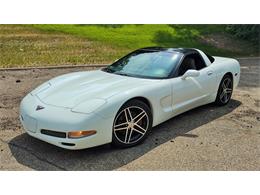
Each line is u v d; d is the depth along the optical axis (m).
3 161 4.06
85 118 3.96
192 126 5.39
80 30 16.88
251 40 17.67
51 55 11.69
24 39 14.12
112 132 4.25
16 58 10.88
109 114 4.14
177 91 5.17
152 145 4.62
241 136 5.03
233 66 6.71
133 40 15.72
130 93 4.42
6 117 5.59
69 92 4.55
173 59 5.49
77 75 5.42
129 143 4.50
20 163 4.03
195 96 5.67
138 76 5.20
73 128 3.92
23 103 4.63
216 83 6.20
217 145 4.68
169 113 5.12
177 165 4.07
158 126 5.34
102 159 4.17
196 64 5.86
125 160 4.16
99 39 15.35
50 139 4.07
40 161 4.09
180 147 4.58
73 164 4.03
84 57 11.75
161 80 5.04
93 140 4.05
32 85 7.80
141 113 4.60
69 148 3.98
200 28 19.52
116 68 5.60
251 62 12.71
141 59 5.62
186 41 16.69
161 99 4.89
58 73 9.30
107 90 4.49
